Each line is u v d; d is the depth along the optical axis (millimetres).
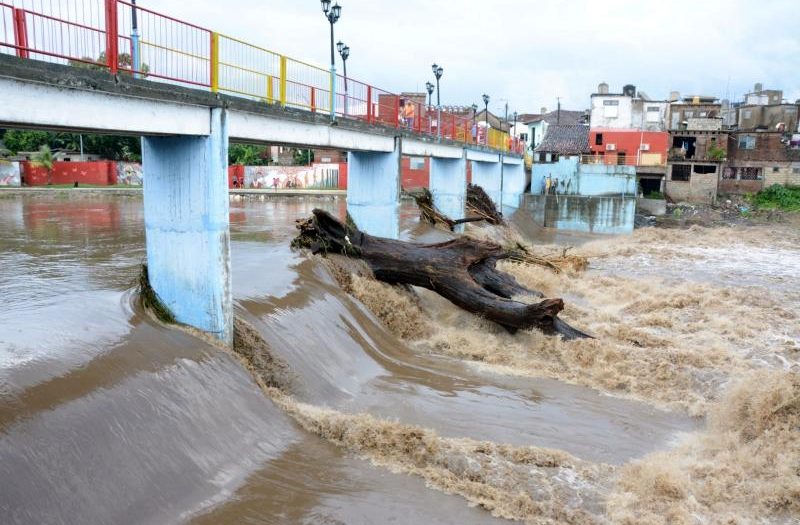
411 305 17188
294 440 9500
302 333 12648
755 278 27422
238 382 10062
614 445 10625
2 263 16781
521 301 18109
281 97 14281
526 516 8188
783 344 16594
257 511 7711
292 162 64938
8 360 8312
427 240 26078
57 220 28188
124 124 9391
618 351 15180
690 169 52844
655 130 56875
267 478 8438
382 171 21203
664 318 18828
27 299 12055
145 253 19016
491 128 37719
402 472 8969
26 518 6289
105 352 9102
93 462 7207
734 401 11984
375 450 9477
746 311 20141
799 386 11664
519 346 15852
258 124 13227
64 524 6492
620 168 45562
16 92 7914
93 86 8773
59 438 7172
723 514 8750
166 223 11320
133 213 31812
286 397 10688
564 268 25375
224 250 11094
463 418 11180
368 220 21578
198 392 9234
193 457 8180
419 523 7832
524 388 13070
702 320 19031
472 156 32781
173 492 7566
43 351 8781
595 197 42938
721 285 25562
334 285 15992
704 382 13664
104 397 8070
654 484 9227
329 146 16828
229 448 8703
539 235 41188
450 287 17078
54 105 8383
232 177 57406
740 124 62219
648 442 10898
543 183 47500
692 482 9469
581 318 18594
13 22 8062
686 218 47594
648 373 14117
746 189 53781
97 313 10820
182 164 11039
